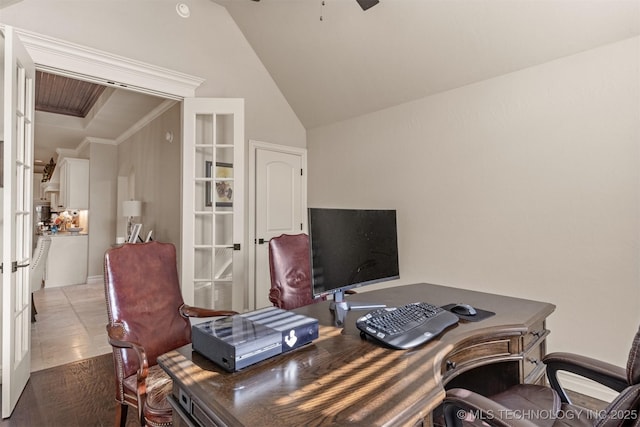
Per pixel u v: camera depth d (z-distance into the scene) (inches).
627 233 85.6
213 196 130.3
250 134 157.2
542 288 100.0
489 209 111.9
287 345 41.6
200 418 32.2
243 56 153.6
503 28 98.0
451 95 121.8
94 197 243.3
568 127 94.9
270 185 166.4
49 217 339.0
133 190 222.2
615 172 87.3
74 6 106.1
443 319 51.9
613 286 87.6
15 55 81.2
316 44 135.4
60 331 138.3
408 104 135.8
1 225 98.7
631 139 84.8
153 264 73.9
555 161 97.5
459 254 119.9
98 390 91.8
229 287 132.2
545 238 99.6
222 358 37.5
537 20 92.0
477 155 114.9
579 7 84.9
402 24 111.5
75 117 227.1
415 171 133.6
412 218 134.6
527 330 52.3
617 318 86.9
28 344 94.7
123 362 63.6
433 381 34.3
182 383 34.6
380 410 29.0
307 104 166.7
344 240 60.1
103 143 249.3
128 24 117.7
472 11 98.5
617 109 86.8
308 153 181.9
